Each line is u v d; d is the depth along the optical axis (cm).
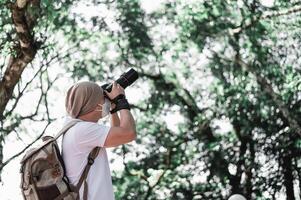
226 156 2198
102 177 425
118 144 430
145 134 2247
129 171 2198
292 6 1936
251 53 2005
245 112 2112
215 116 2173
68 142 425
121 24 2094
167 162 2203
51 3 1572
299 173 2162
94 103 436
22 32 1383
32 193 417
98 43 2114
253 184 2181
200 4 1942
